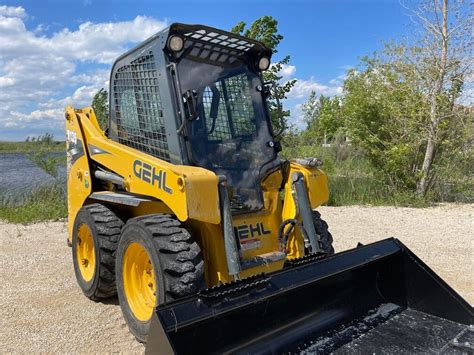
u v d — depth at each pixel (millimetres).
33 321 4250
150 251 3422
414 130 11352
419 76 11125
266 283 2979
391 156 11391
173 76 3852
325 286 3449
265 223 4105
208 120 4039
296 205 4109
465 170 11789
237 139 4184
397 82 11445
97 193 4730
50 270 5867
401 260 3832
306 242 3986
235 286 2828
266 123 4449
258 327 2996
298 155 13555
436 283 3613
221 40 4145
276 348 3053
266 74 10734
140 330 3629
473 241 7230
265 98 4535
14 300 4789
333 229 8148
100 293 4535
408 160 11555
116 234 4402
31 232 8281
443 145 11273
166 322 2451
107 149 4504
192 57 4070
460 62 10719
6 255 6609
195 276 3258
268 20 10883
